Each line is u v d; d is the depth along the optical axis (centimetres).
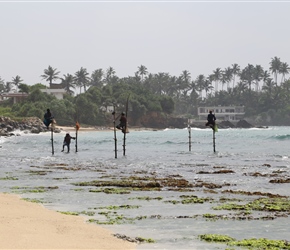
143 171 3641
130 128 19750
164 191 2517
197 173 3428
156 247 1362
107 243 1380
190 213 1875
